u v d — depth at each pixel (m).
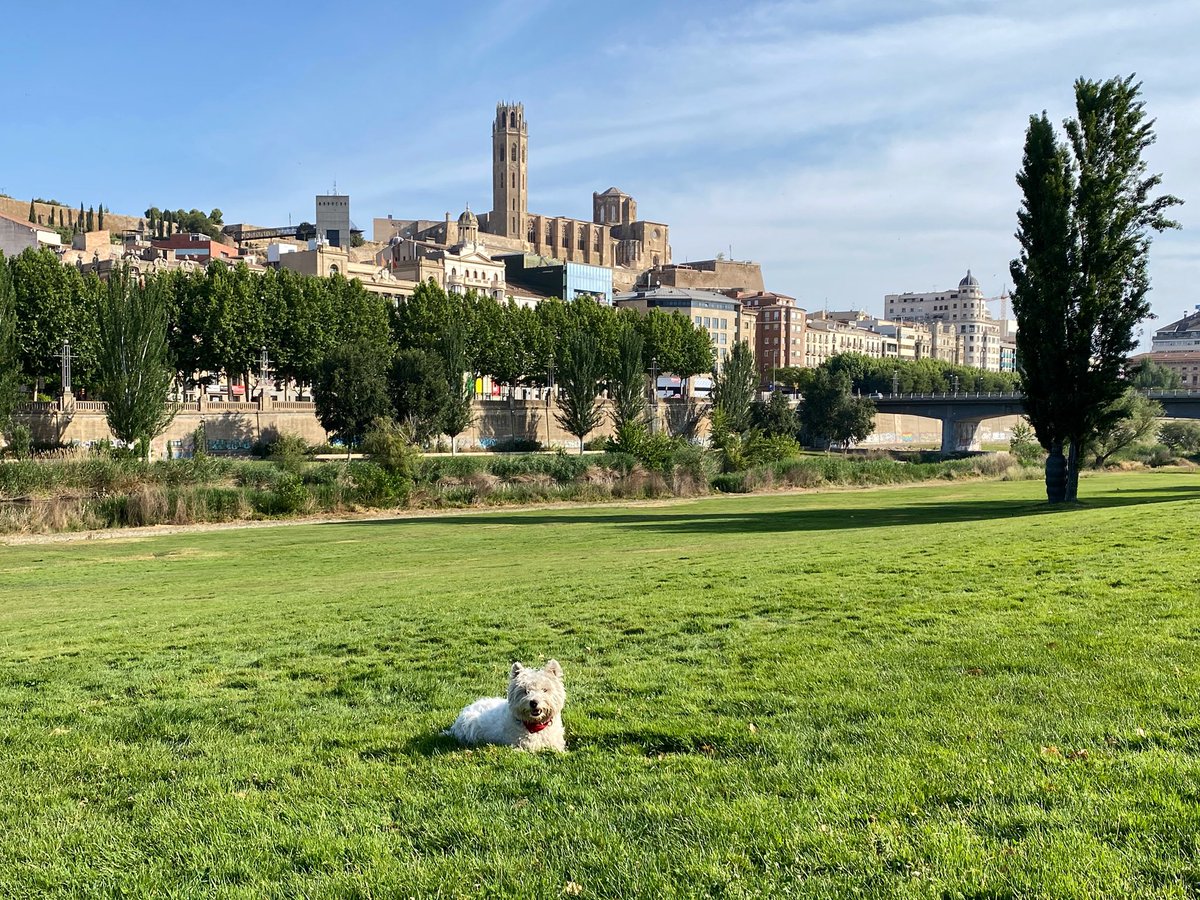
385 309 123.94
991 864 6.43
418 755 9.75
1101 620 14.06
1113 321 51.62
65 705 12.77
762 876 6.53
